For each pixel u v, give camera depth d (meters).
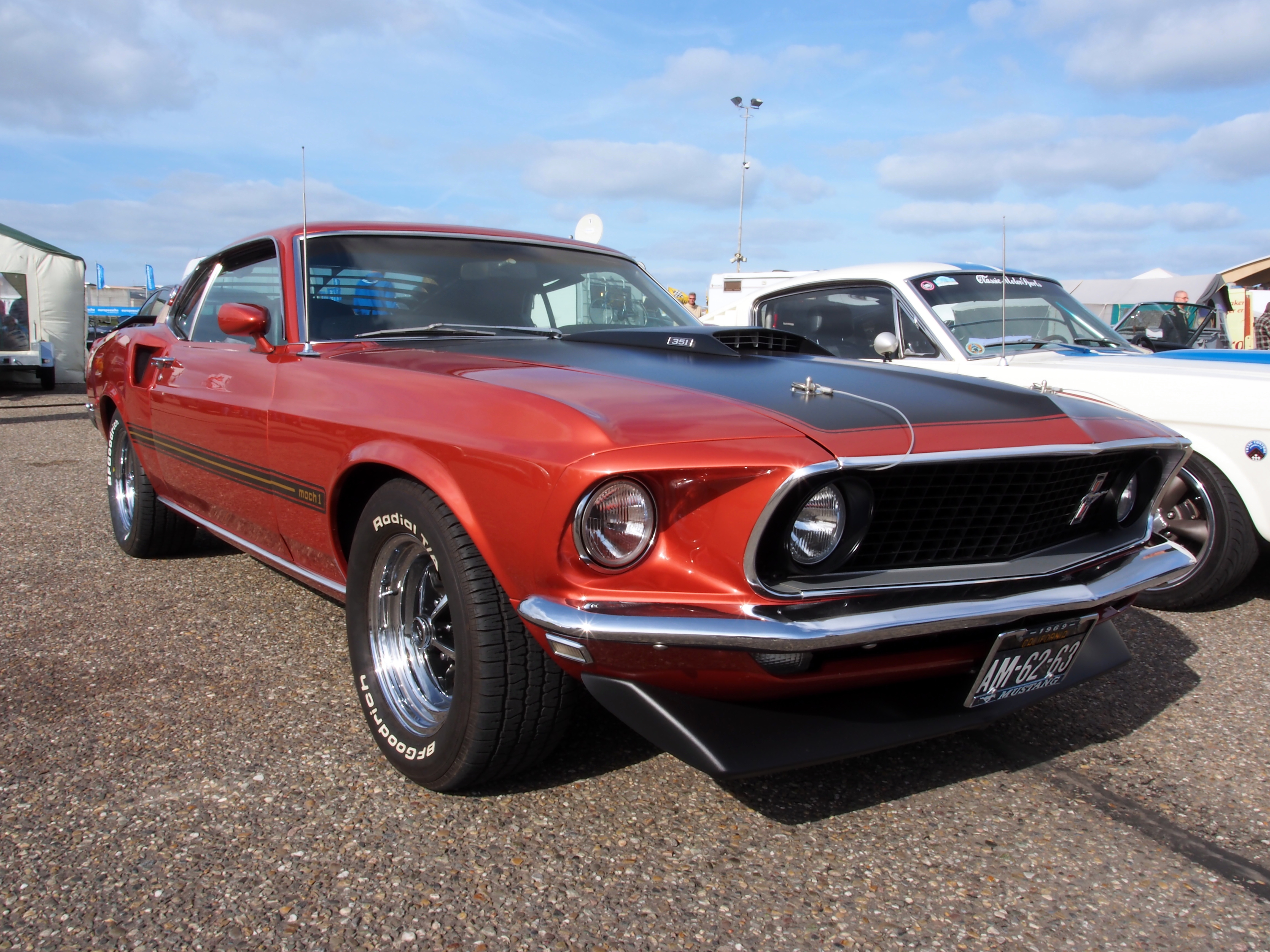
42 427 9.61
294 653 2.91
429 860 1.82
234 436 2.79
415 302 2.82
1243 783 2.25
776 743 1.76
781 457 1.60
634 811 2.02
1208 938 1.66
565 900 1.71
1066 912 1.72
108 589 3.57
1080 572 2.02
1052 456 1.87
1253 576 4.20
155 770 2.15
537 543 1.68
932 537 1.86
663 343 2.54
